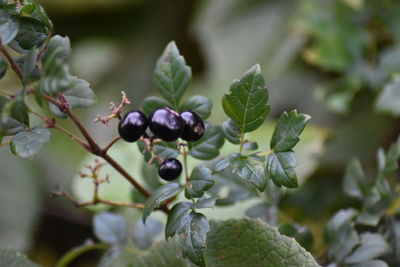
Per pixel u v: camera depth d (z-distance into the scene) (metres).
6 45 0.41
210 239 0.43
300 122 0.41
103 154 0.42
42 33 0.41
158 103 0.44
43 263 0.73
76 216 0.76
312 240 0.47
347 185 0.49
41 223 0.76
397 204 0.48
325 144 0.66
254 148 0.43
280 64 0.76
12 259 0.45
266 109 0.42
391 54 0.64
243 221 0.43
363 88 0.71
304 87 0.77
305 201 0.59
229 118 0.43
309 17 0.70
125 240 0.50
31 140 0.40
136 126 0.40
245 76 0.41
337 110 0.65
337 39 0.68
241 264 0.43
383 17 0.67
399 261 0.46
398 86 0.57
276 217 0.48
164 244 0.46
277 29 0.79
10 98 0.40
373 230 0.49
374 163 0.67
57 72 0.38
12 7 0.41
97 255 0.74
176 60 0.44
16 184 0.76
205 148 0.43
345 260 0.46
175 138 0.40
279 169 0.41
